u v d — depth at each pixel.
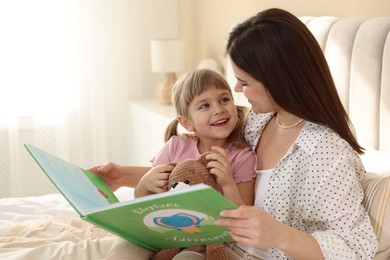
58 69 3.50
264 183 1.42
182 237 1.28
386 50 1.73
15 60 3.39
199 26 3.67
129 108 3.63
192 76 1.53
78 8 3.48
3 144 3.47
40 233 1.77
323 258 1.17
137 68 3.72
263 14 1.30
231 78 2.73
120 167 1.64
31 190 3.54
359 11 2.19
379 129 1.80
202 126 1.50
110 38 3.59
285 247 1.13
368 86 1.82
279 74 1.25
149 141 3.27
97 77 3.59
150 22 3.72
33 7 3.38
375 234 1.26
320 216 1.26
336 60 1.96
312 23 2.19
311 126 1.33
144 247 1.42
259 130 1.50
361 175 1.36
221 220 1.09
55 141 3.56
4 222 1.89
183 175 1.36
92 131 3.64
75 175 1.43
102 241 1.61
